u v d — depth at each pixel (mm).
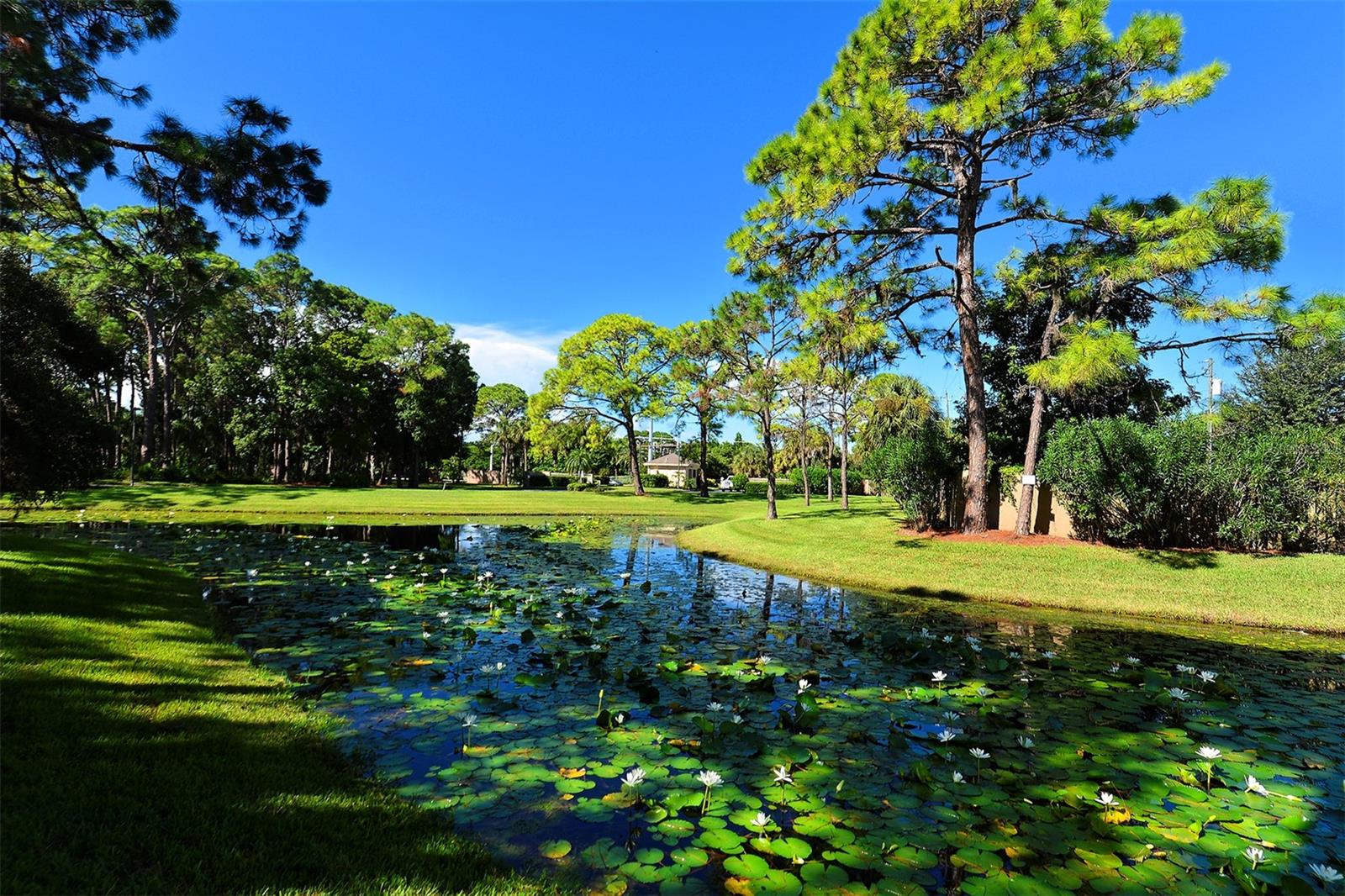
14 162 7258
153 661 4594
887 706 4633
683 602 8617
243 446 31969
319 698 4395
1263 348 10977
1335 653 6695
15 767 2770
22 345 10797
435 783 3234
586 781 3312
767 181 11898
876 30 10797
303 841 2514
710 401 22797
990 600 9320
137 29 6496
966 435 16016
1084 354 9016
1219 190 9500
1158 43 9320
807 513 20672
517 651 5742
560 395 34938
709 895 2383
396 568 10273
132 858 2254
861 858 2650
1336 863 2703
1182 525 10828
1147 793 3324
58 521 16047
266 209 6777
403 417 40562
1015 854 2713
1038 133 10992
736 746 3832
